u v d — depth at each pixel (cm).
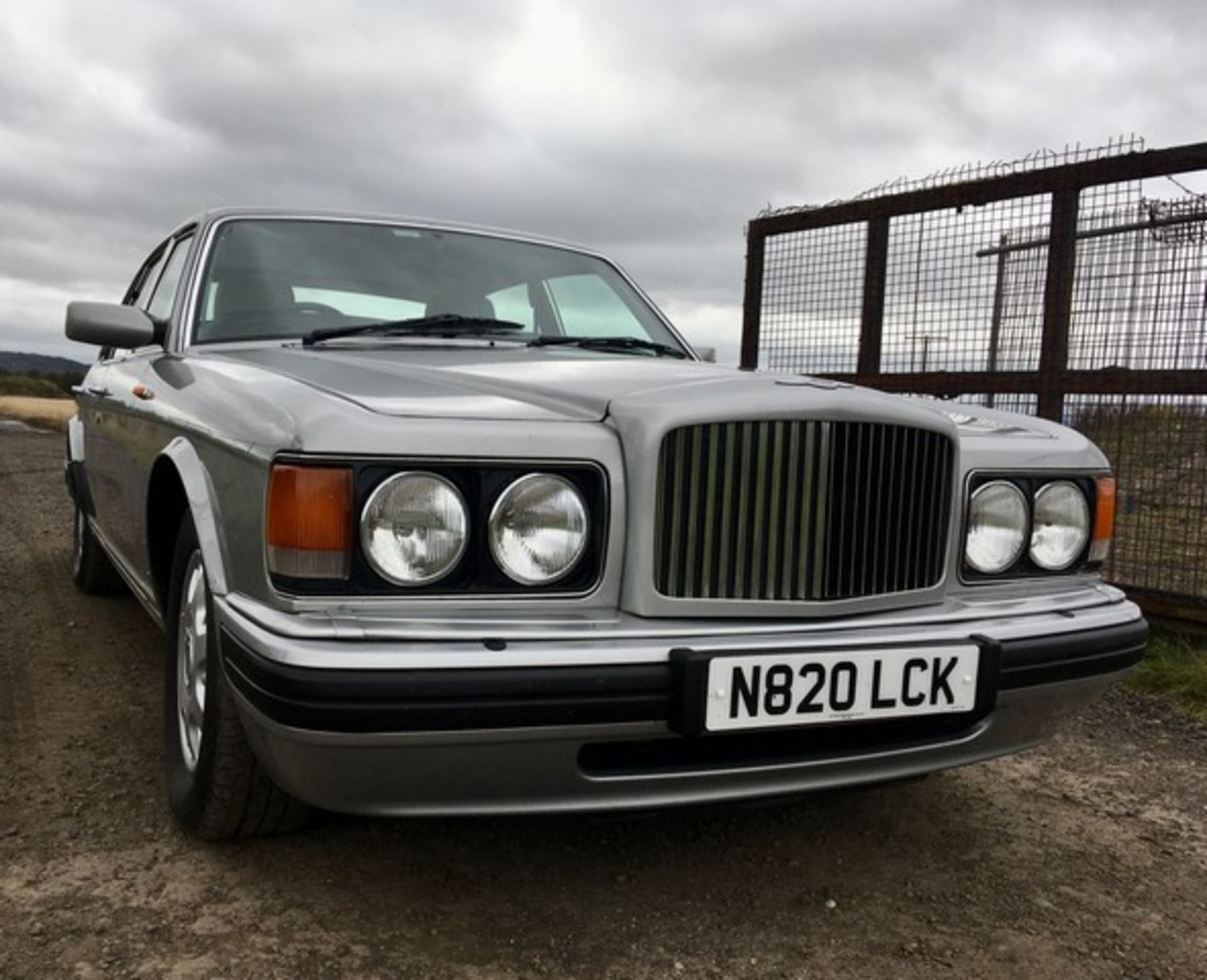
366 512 184
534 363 258
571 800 198
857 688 206
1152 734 369
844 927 226
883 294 572
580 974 202
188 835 247
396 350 286
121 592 498
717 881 243
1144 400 475
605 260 404
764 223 634
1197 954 223
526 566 195
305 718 175
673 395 208
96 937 203
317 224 349
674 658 192
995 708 229
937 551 234
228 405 225
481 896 229
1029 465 250
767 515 209
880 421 217
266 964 198
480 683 179
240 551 203
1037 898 245
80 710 333
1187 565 466
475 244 367
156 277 424
